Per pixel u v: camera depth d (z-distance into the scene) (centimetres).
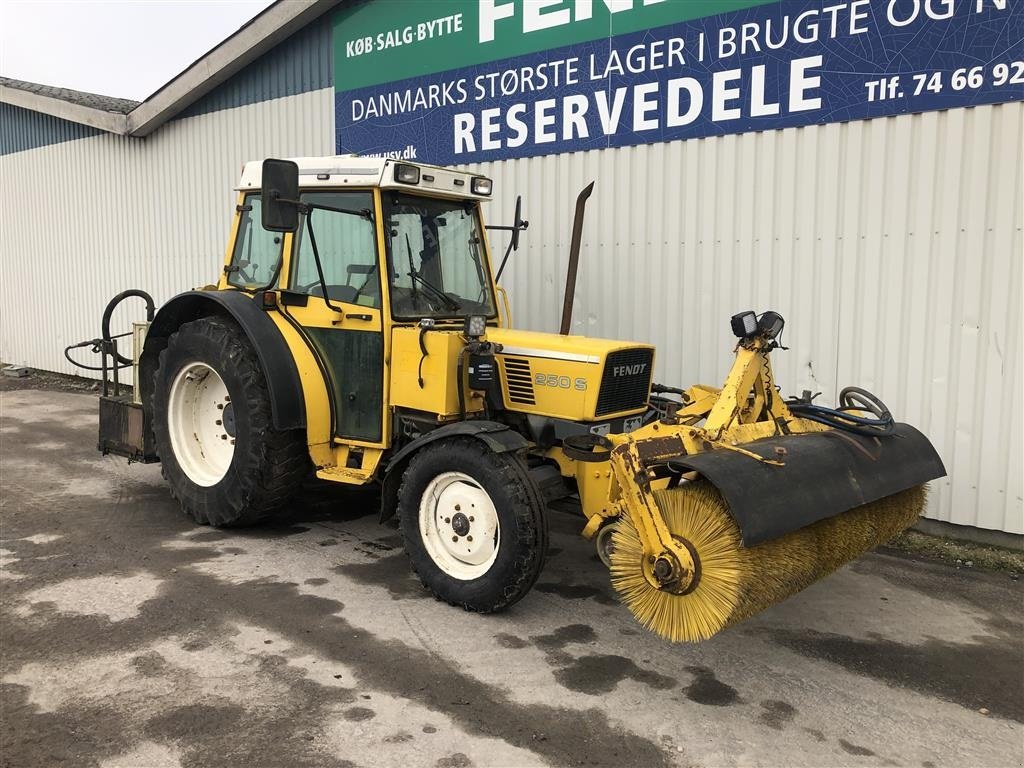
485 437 393
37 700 321
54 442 811
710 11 590
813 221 562
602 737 305
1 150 1316
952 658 378
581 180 673
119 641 373
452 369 442
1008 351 502
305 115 882
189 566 472
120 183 1120
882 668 367
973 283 509
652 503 334
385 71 800
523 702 329
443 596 418
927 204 519
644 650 379
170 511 583
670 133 620
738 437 366
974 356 513
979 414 515
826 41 544
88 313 1208
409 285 479
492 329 502
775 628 408
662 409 480
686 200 617
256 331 482
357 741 297
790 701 336
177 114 1022
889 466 385
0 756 284
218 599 425
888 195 532
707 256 611
